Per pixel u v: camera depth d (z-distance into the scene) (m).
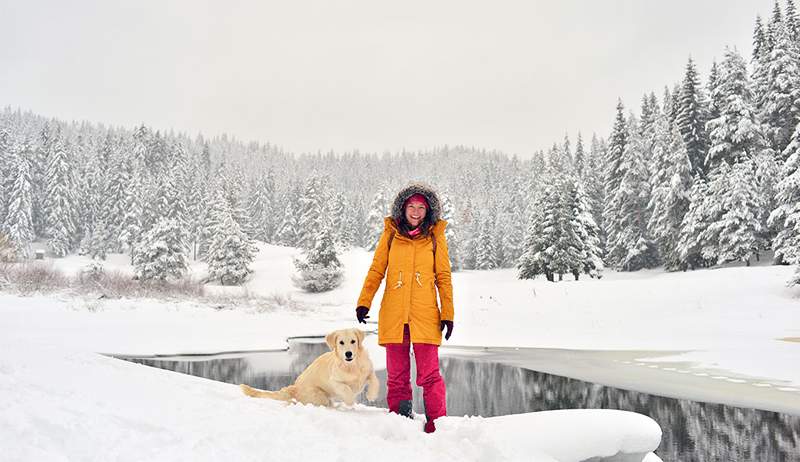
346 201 77.50
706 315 20.83
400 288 4.27
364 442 3.14
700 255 34.81
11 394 2.74
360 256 49.03
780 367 11.87
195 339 16.52
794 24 36.03
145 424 2.72
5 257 25.66
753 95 34.44
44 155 71.88
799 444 6.03
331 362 4.30
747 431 6.63
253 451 2.65
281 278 47.53
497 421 3.89
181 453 2.39
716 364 12.56
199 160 102.25
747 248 30.33
